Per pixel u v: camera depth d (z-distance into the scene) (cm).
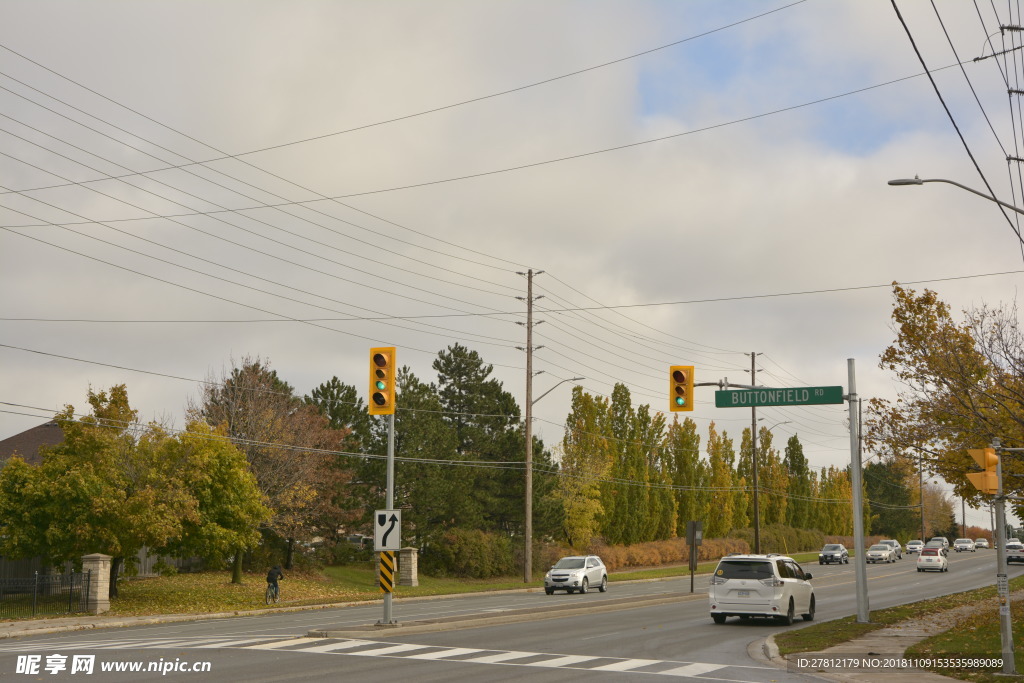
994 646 1938
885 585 5016
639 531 7675
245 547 3875
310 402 5647
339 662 1766
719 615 2705
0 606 3269
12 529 3347
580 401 7238
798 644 2077
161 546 3703
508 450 6394
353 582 4978
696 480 8831
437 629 2494
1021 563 8494
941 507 15588
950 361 2362
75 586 3438
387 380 2450
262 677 1548
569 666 1725
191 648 2031
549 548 6419
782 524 10494
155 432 3700
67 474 3359
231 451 3803
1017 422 2184
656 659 1852
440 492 5594
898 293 2500
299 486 4634
